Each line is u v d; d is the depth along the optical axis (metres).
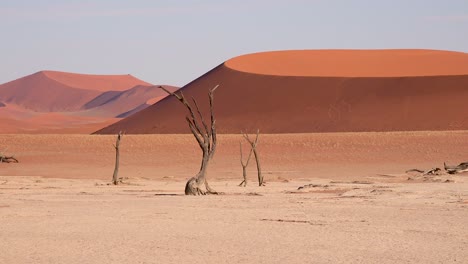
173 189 40.28
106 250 15.25
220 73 178.00
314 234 17.95
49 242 16.50
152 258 14.20
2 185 43.09
